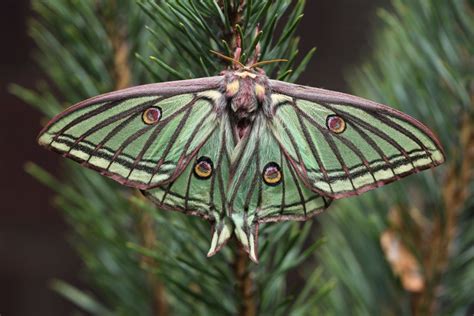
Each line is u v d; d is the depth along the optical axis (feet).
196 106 1.51
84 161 1.47
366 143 1.49
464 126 1.57
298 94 1.52
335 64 2.25
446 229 1.59
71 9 1.58
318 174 1.50
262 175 1.51
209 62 1.49
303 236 1.53
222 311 1.51
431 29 1.56
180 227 1.50
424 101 1.57
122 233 1.63
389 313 1.60
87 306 1.65
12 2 2.21
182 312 1.61
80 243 1.66
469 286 1.59
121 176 1.48
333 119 1.51
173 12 1.44
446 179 1.59
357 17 2.23
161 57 1.48
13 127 2.24
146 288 1.64
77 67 1.59
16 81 2.22
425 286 1.58
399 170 1.48
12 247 2.27
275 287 1.55
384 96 1.59
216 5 1.44
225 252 1.51
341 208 1.60
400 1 1.57
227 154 1.51
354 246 1.61
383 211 1.59
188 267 1.51
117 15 1.59
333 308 1.60
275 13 1.45
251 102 1.50
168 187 1.49
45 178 1.61
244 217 1.49
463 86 1.55
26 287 2.29
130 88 1.48
